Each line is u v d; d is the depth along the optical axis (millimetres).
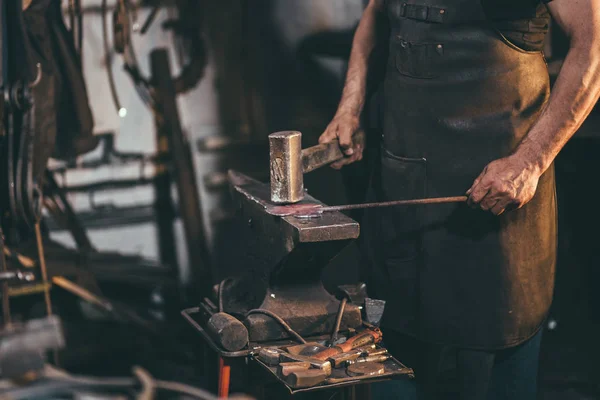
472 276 2449
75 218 3727
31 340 1353
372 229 2680
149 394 1288
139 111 3914
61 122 3299
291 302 2199
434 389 3377
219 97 3984
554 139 2244
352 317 2215
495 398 2641
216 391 2684
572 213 3852
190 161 3904
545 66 2418
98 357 3551
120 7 3719
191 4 3898
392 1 2492
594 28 2186
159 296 3904
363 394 2297
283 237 2123
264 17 3957
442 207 2445
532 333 2514
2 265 2572
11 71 2824
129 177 3938
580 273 3879
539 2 2309
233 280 2477
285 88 4020
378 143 2697
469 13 2309
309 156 2547
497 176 2229
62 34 3283
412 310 2568
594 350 3648
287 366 1931
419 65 2412
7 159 2666
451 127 2391
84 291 3521
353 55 2760
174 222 4016
